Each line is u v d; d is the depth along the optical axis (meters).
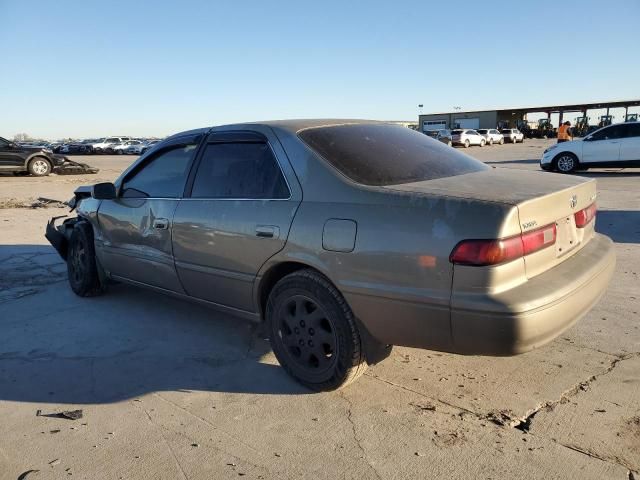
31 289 5.66
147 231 4.34
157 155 4.51
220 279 3.76
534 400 3.14
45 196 14.29
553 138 60.12
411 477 2.50
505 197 2.77
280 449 2.75
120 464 2.65
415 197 2.86
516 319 2.55
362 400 3.21
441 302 2.69
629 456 2.60
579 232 3.30
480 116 64.94
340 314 3.08
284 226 3.28
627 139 15.70
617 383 3.29
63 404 3.26
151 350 4.02
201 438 2.86
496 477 2.48
